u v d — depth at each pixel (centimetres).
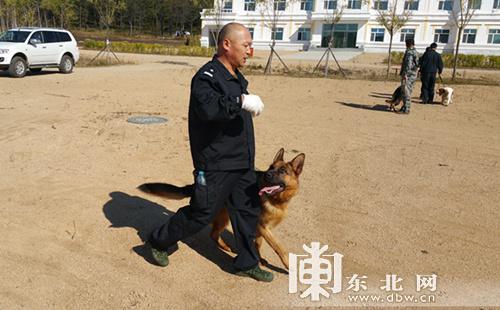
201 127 315
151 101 1181
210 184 323
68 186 535
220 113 289
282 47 5131
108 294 326
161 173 601
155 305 315
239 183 340
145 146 726
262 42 5175
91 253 385
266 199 340
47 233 416
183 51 3941
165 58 3250
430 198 541
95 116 932
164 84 1570
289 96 1421
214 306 317
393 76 2194
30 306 309
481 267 382
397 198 538
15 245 392
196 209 330
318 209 498
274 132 873
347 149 763
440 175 632
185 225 339
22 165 604
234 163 325
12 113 932
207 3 4578
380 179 607
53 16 5681
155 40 6581
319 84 1738
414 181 603
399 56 3519
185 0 8319
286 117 1044
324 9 4916
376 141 830
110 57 2881
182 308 314
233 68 325
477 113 1212
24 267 357
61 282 339
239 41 312
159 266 368
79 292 327
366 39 4853
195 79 306
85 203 486
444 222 472
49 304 312
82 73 1878
